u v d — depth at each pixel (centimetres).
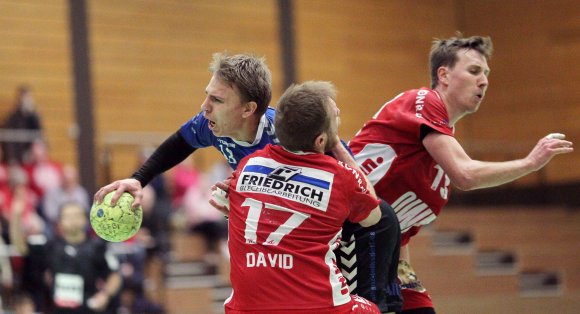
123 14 3173
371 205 814
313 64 3525
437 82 988
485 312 2975
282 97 809
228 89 842
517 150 3759
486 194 3612
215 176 2755
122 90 3144
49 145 2941
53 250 1780
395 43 3719
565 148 865
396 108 976
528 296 3116
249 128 870
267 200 790
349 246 888
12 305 2042
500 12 3828
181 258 2628
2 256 2059
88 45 3050
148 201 2503
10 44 2927
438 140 930
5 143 2412
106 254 1788
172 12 3269
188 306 2575
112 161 3077
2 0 2930
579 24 3622
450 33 3866
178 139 966
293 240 776
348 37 3616
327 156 807
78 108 3006
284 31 3462
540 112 3716
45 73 2969
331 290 775
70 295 1747
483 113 3866
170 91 3234
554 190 3597
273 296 771
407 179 986
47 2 2995
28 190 2397
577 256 3384
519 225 3322
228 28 3366
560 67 3666
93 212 886
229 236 812
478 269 3130
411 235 1055
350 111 3591
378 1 3703
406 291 1048
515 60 3794
